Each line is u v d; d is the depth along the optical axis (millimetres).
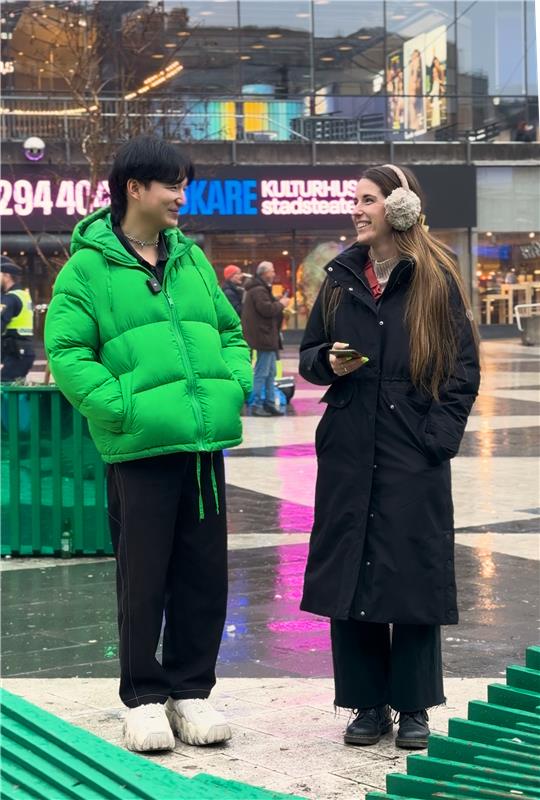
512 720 3836
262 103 35312
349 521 4270
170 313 4297
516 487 10469
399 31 36312
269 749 4223
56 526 7875
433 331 4230
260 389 16781
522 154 36844
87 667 5375
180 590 4402
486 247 37094
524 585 6871
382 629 4371
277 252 35625
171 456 4277
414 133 36531
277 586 6914
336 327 4363
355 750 4219
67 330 4238
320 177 35531
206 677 4414
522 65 36812
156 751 4180
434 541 4211
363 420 4273
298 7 35438
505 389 20031
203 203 34812
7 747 3568
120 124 12297
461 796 3246
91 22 15500
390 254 4367
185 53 34406
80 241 4316
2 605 6598
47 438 7859
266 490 10398
